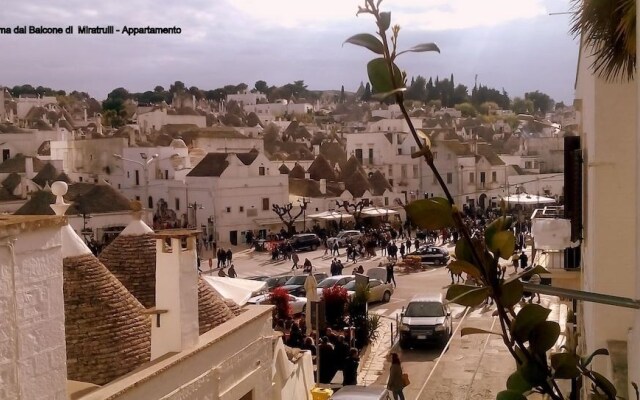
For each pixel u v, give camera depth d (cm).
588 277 1135
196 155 7162
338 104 18075
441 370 2212
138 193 6481
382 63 278
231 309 1360
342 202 6600
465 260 316
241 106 15838
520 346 321
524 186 7600
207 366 1095
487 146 7875
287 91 19550
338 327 2533
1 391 678
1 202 5188
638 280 418
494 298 315
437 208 303
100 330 1018
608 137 947
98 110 13475
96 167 6919
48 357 736
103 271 1091
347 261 4828
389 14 275
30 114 10306
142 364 1018
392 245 4744
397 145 7825
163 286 1045
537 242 1478
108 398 870
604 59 825
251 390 1245
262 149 8344
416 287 3816
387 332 2836
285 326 2402
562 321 2188
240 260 5041
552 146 8556
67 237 1074
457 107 14725
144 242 1298
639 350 401
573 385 715
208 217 5844
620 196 945
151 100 16838
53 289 745
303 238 5462
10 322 690
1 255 679
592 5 751
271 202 6050
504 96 16375
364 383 2188
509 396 317
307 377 1781
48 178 5588
